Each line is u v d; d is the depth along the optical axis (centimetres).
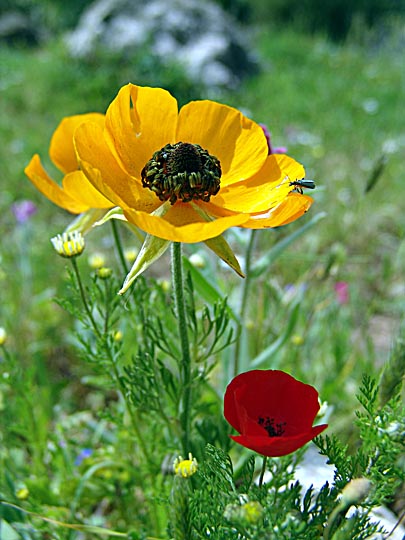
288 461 13
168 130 13
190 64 69
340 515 9
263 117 58
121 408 18
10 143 50
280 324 23
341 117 59
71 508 17
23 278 29
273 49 87
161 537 16
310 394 11
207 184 12
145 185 13
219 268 26
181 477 10
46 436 20
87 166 10
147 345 15
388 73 76
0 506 16
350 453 18
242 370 19
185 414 15
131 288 14
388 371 13
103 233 34
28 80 66
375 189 39
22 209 30
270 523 10
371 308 24
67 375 26
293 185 13
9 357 19
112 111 12
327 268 21
